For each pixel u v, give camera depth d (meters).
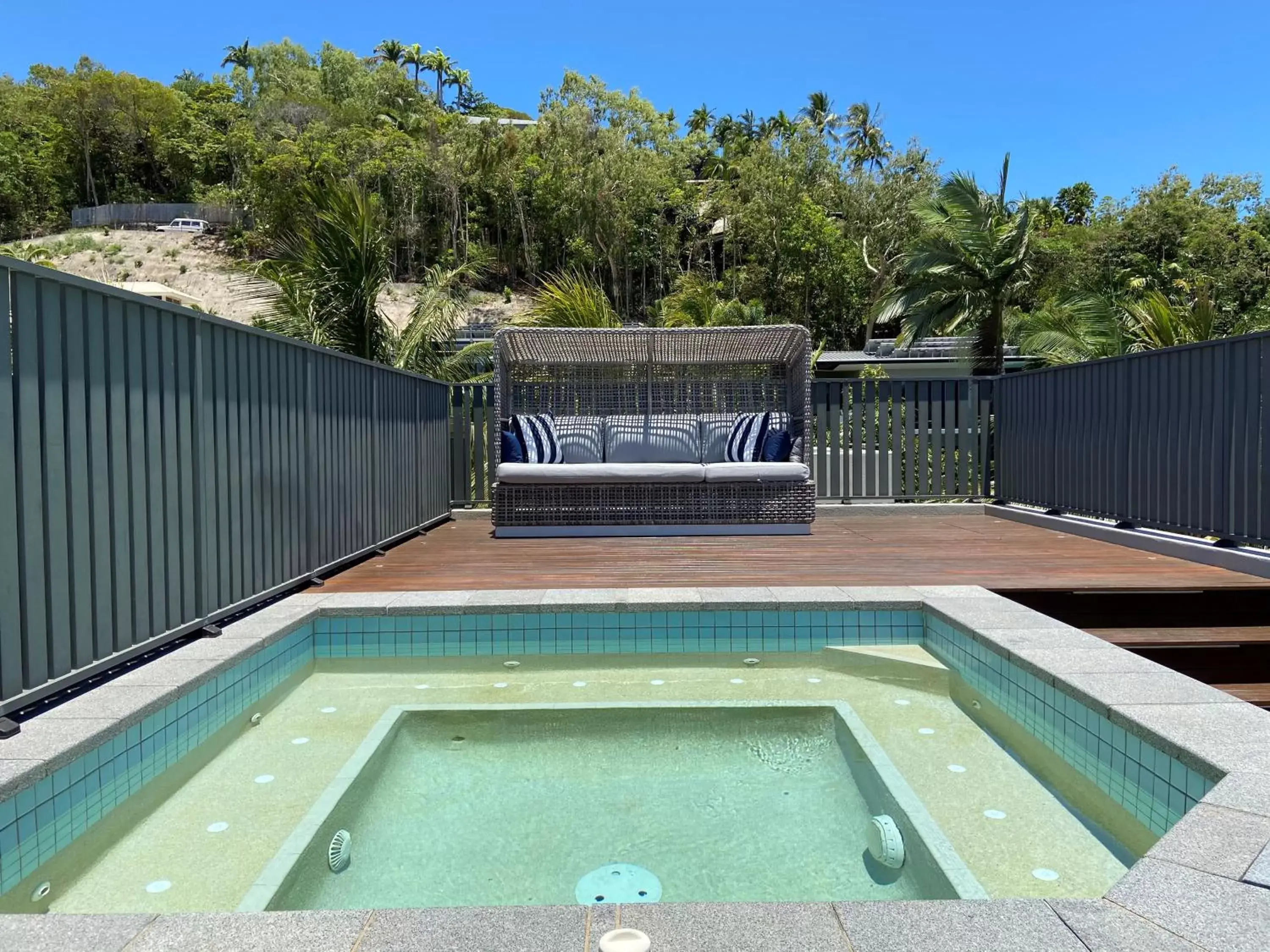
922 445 7.82
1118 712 2.09
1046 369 6.57
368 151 43.53
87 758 2.01
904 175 31.62
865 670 3.36
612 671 3.37
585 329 6.79
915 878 1.72
